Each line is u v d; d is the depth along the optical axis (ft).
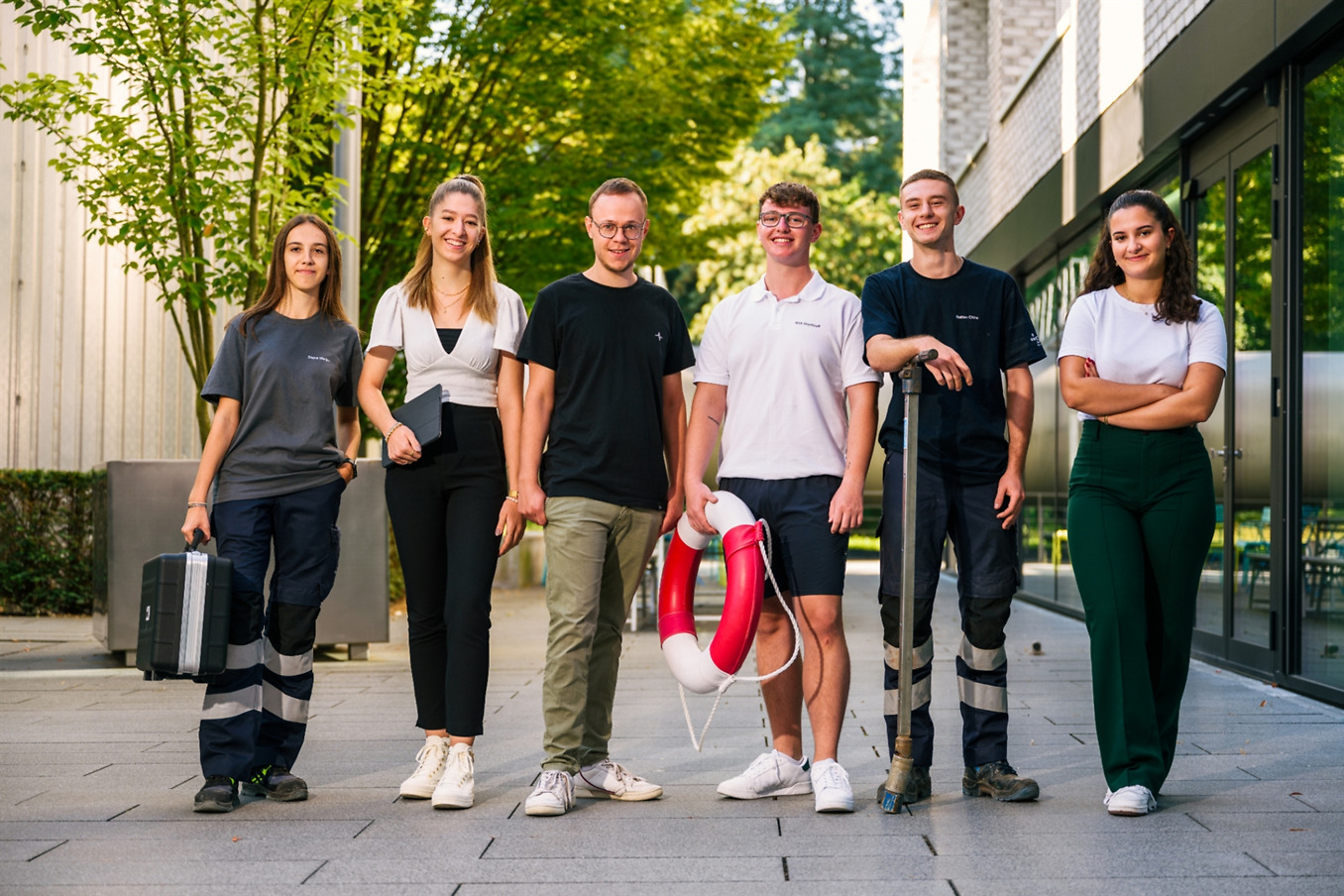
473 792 13.11
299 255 13.33
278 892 9.73
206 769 12.45
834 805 12.13
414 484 13.04
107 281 35.65
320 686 21.15
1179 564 12.67
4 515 32.60
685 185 43.93
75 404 35.06
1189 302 12.85
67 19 24.14
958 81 49.80
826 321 13.03
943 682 21.34
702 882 9.93
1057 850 10.77
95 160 33.63
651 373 13.04
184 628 12.09
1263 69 20.83
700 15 40.29
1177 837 11.20
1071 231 34.37
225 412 13.12
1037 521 39.58
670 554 13.62
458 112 38.83
